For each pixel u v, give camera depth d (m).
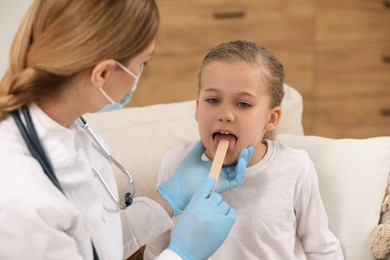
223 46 1.14
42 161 0.88
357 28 2.92
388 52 3.00
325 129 3.08
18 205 0.79
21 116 0.89
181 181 1.17
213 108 1.11
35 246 0.81
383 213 1.32
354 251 1.27
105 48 0.84
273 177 1.19
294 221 1.22
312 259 1.26
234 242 1.19
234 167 1.17
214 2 2.74
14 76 0.86
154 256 1.27
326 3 2.84
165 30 2.74
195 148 1.21
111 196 1.03
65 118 0.92
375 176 1.33
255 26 2.82
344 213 1.31
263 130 1.16
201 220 1.00
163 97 2.87
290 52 2.90
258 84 1.10
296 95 1.60
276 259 1.19
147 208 1.17
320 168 1.36
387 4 2.90
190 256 1.00
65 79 0.86
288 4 2.80
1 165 0.83
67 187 0.93
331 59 2.95
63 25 0.83
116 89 0.91
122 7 0.83
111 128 1.46
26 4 1.49
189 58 2.82
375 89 3.06
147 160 1.41
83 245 0.90
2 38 1.50
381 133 3.15
